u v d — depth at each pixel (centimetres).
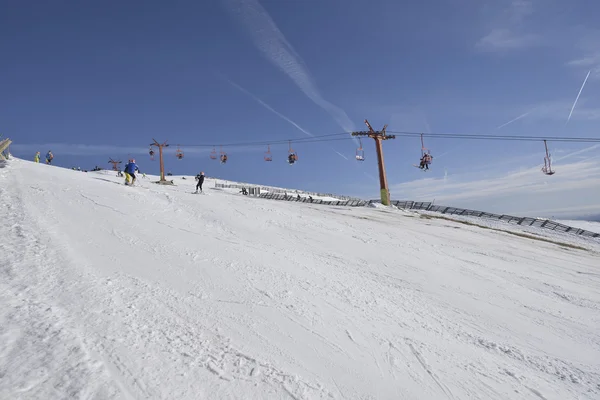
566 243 1947
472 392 428
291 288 693
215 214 1373
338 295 697
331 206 2547
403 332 571
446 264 1073
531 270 1121
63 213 1048
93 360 362
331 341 504
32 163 2522
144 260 737
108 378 339
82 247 760
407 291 789
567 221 4028
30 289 510
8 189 1308
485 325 652
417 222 2016
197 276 687
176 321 487
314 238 1212
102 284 568
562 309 788
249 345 455
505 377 471
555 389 456
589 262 1379
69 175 2039
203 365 392
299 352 459
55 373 332
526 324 682
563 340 626
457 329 618
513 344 585
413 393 409
